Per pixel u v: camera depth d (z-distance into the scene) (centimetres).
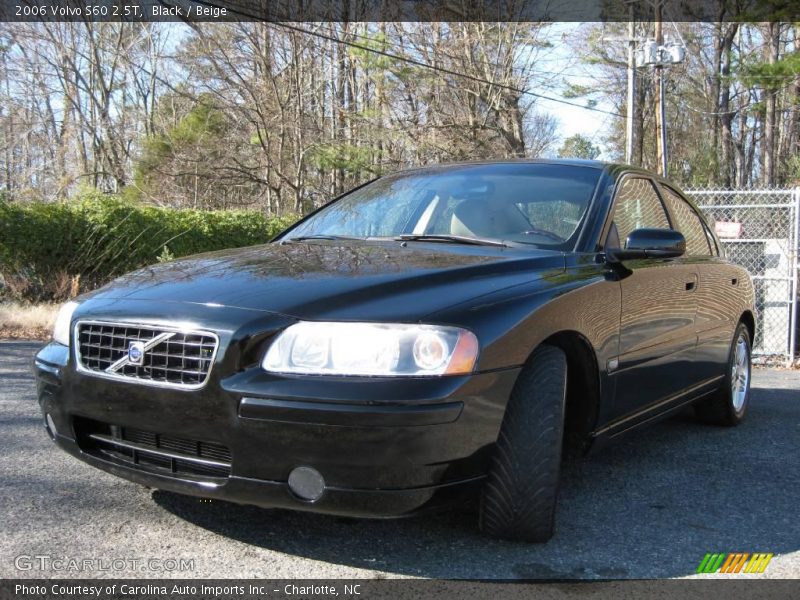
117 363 286
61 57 2853
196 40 2608
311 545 299
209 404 267
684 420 568
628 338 370
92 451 305
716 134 4597
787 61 2756
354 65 2777
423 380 260
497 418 280
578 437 357
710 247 535
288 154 2730
